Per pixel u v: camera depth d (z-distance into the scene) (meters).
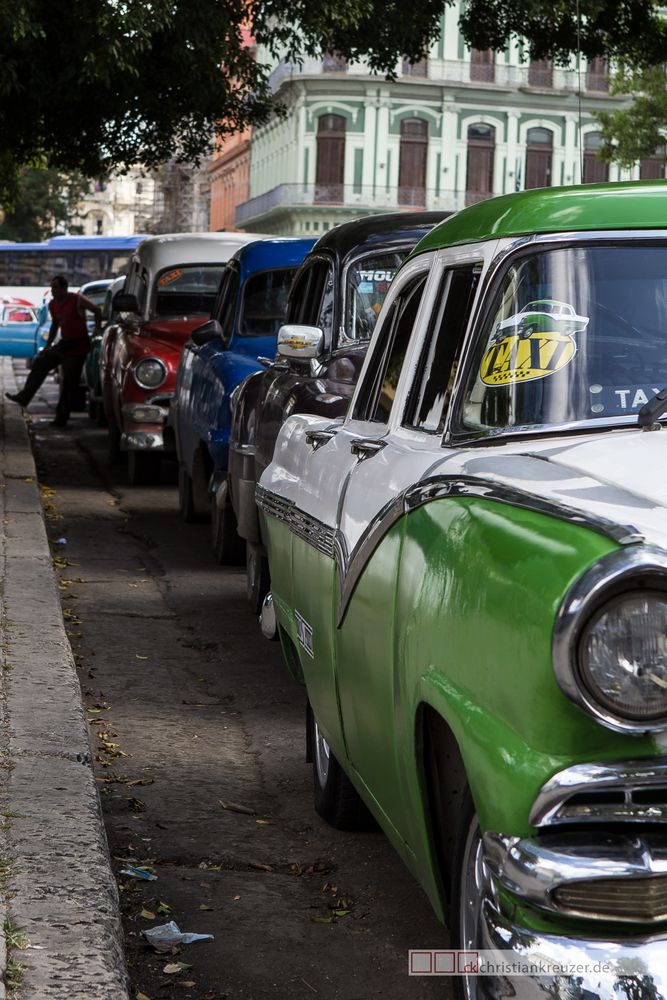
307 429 5.14
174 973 3.84
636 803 2.57
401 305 4.37
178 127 20.31
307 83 71.00
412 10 18.89
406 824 3.49
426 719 3.23
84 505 14.00
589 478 3.02
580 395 3.49
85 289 30.06
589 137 72.25
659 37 21.25
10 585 8.23
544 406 3.49
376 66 19.44
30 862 3.99
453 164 71.94
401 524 3.50
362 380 4.63
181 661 7.68
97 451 19.45
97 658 7.68
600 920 2.58
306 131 71.75
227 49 17.33
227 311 11.03
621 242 3.68
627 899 2.57
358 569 3.82
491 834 2.66
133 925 4.16
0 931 3.49
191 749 6.05
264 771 5.77
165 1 15.94
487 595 2.79
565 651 2.46
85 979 3.31
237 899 4.40
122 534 12.20
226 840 4.94
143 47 16.03
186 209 99.75
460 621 2.91
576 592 2.47
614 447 3.23
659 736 2.54
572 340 3.56
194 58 17.27
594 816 2.55
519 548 2.74
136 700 6.84
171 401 12.95
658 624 2.46
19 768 4.85
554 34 21.45
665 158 42.09
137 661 7.64
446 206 72.00
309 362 7.34
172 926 4.09
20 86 16.78
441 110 71.75
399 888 4.50
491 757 2.66
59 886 3.84
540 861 2.56
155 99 18.62
